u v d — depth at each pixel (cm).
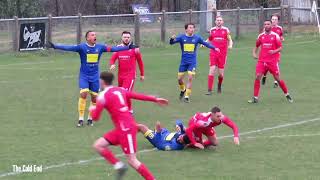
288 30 5288
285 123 1977
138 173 1392
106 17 4525
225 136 1788
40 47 4184
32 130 1873
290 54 4038
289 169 1444
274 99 2447
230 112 2172
